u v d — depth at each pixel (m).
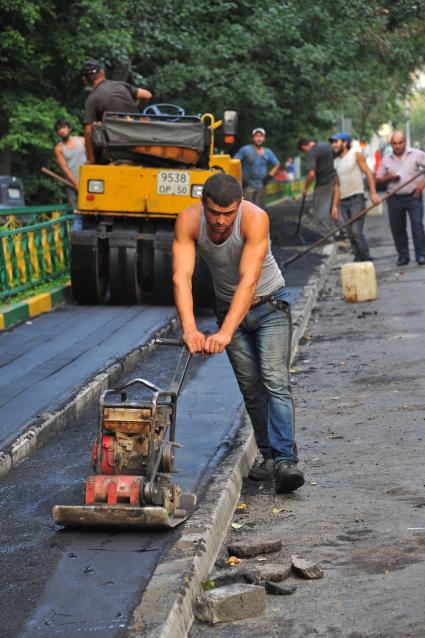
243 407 19.16
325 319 31.47
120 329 26.88
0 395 19.34
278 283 14.71
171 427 13.22
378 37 61.12
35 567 11.59
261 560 12.34
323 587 11.39
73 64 49.25
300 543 12.85
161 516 12.24
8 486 14.78
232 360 15.13
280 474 14.62
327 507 14.21
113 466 12.73
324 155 51.22
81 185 30.95
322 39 58.66
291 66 57.66
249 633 10.40
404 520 13.42
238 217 13.45
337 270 44.34
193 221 13.60
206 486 14.39
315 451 17.20
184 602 10.61
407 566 11.82
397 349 25.59
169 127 30.80
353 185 41.81
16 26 48.81
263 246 13.44
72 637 9.74
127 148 30.97
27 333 26.42
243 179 51.97
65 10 49.62
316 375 23.42
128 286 31.12
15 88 50.62
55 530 12.80
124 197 30.77
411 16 61.28
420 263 41.97
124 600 10.55
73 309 30.97
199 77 53.00
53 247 34.78
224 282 14.14
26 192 54.38
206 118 35.47
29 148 53.00
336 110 67.19
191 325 13.25
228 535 13.36
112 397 20.27
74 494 14.31
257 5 56.25
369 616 10.56
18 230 31.03
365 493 14.74
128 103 32.19
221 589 10.95
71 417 18.45
